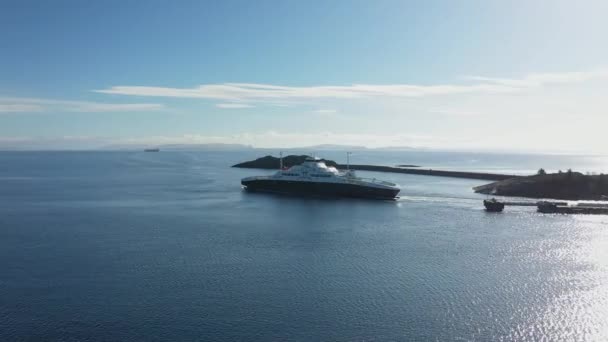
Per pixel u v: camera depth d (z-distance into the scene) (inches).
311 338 1513.3
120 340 1473.9
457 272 2165.4
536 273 2162.9
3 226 3129.9
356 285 1979.6
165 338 1491.1
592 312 1750.7
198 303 1761.8
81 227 3107.8
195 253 2447.1
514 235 2930.6
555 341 1547.7
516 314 1726.1
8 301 1759.4
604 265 2293.3
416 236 2898.6
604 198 4579.2
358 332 1560.0
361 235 2928.2
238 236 2874.0
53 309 1690.5
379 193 4717.0
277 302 1784.0
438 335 1557.6
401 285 1987.0
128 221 3348.9
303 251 2516.0
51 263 2235.5
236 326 1579.7
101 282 1973.4
